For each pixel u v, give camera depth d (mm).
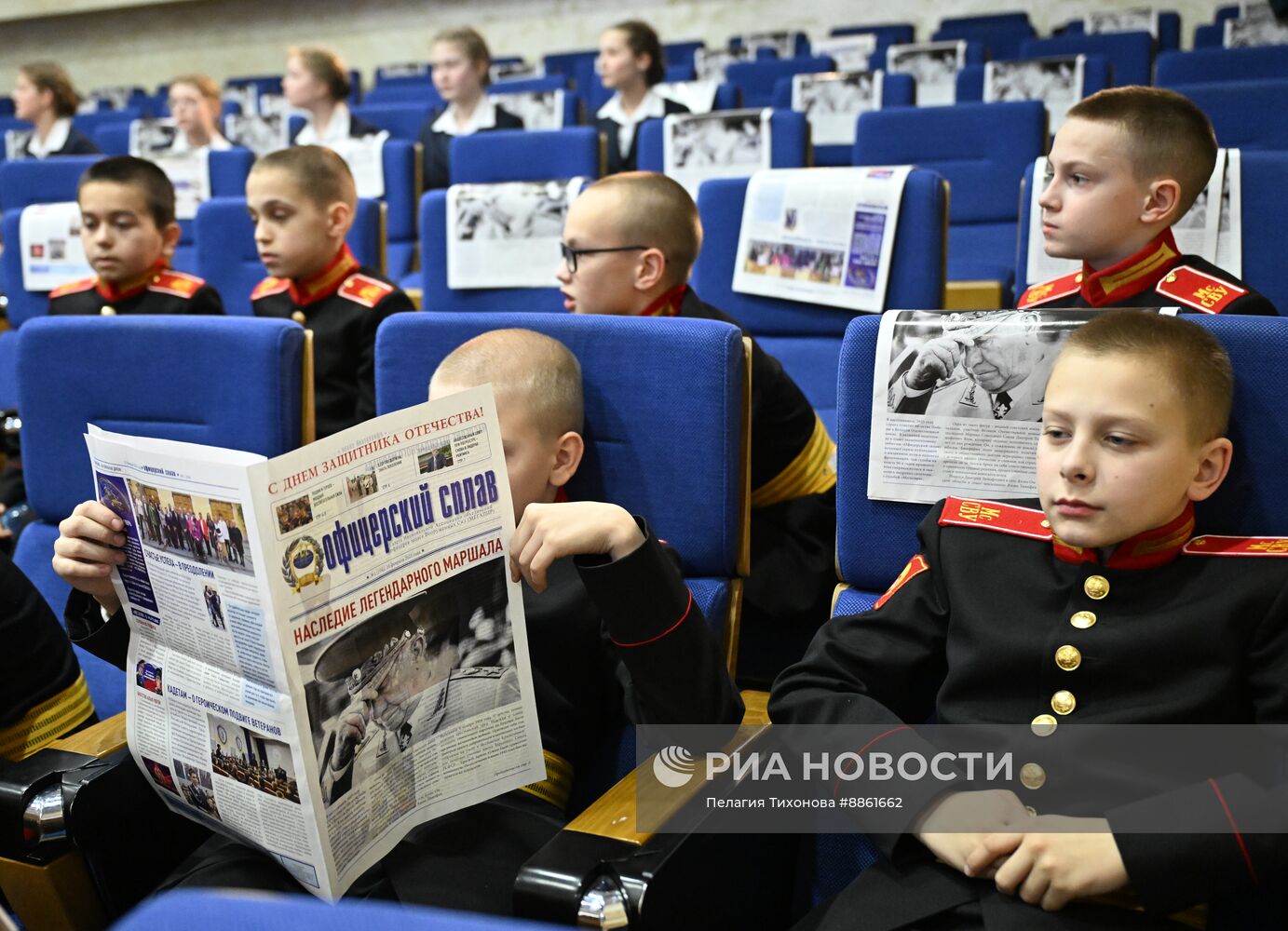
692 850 1088
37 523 1920
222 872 1204
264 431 1740
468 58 5629
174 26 10023
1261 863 984
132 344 1811
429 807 1178
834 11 8477
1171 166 1843
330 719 1066
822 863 1297
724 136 3885
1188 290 1847
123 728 1353
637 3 8891
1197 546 1159
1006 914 1026
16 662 1486
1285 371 1203
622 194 2057
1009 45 7258
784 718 1226
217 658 1094
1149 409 1073
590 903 997
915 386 1373
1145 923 1022
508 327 1579
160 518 1097
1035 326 1332
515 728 1222
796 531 1958
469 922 428
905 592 1287
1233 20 6121
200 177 4719
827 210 2523
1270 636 1097
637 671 1228
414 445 1116
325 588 1053
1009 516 1280
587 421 1531
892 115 3537
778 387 1954
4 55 10469
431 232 3201
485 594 1188
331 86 5668
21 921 1298
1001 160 3441
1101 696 1126
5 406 2906
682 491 1492
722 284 2666
